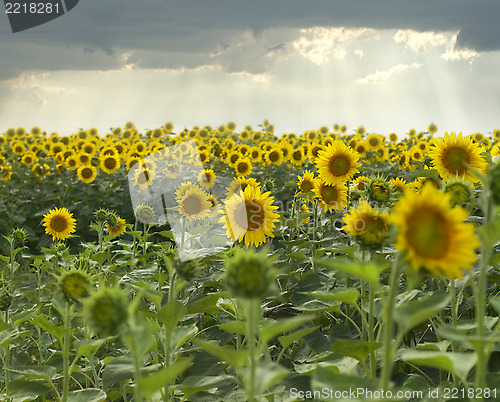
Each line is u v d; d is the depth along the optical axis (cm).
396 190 512
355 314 426
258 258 161
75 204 1095
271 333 174
